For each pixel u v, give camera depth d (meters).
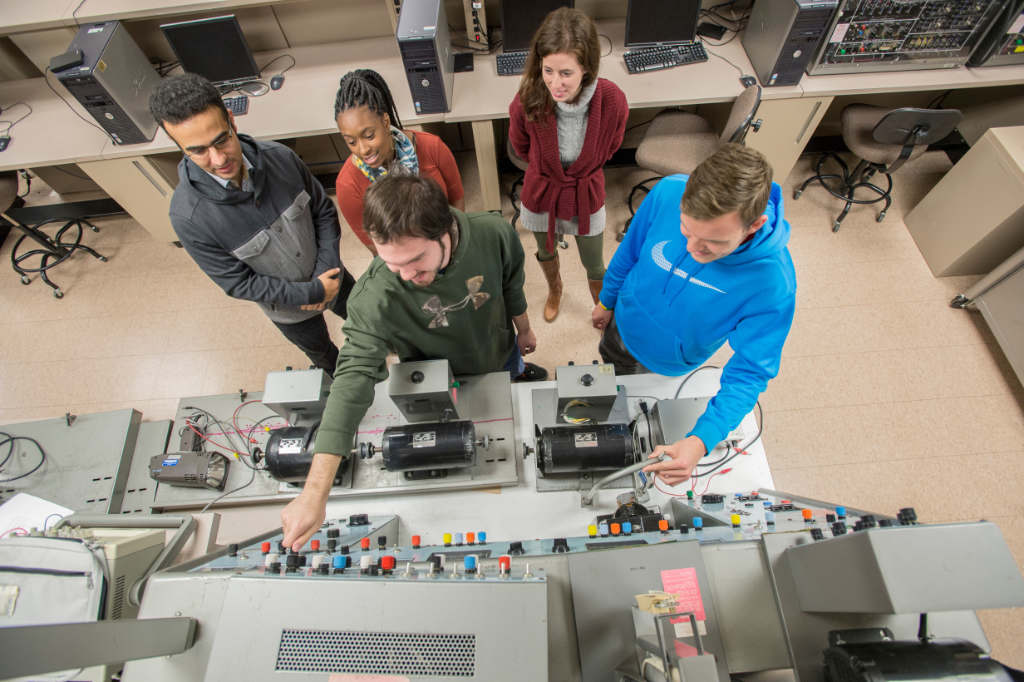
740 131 2.25
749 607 0.92
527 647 0.71
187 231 1.54
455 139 3.49
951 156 3.21
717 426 1.30
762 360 1.32
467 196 3.35
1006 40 2.38
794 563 0.90
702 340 1.52
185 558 1.44
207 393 2.71
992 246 2.59
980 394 2.51
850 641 0.84
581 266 3.01
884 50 2.44
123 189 2.72
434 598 0.74
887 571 0.68
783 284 1.21
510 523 1.54
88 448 1.92
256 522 1.70
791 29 2.27
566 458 1.44
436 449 1.42
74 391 2.74
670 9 2.52
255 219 1.60
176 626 0.80
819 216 3.10
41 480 1.87
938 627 0.86
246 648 0.74
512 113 1.96
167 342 2.87
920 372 2.58
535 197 2.16
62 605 1.11
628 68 2.60
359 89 1.55
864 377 2.58
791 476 2.36
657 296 1.52
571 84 1.64
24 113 2.68
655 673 0.76
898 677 0.71
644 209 1.46
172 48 2.50
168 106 1.27
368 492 1.57
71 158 2.50
